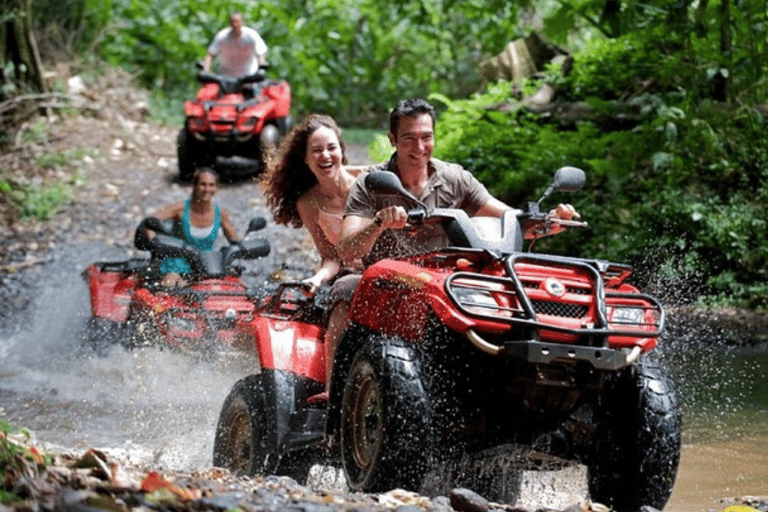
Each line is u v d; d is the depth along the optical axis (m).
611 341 5.96
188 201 12.90
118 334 12.32
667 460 6.06
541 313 5.95
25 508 4.09
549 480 7.85
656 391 6.12
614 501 6.24
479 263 6.24
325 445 6.81
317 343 7.61
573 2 18.17
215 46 22.98
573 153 17.02
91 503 4.24
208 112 21.42
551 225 6.64
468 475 6.64
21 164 22.67
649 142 16.52
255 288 12.30
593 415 6.32
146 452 8.56
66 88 27.39
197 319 11.69
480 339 5.79
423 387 5.95
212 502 4.55
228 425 7.83
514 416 6.08
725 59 16.56
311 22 31.48
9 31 25.58
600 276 6.07
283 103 22.31
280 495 5.13
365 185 6.63
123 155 23.94
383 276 6.30
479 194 6.99
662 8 17.05
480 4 23.47
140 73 30.09
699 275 15.13
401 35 32.09
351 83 32.47
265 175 8.33
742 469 7.95
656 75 17.86
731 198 15.80
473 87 31.61
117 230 19.22
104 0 31.05
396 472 5.83
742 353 12.19
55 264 17.69
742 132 16.48
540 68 23.27
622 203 16.08
